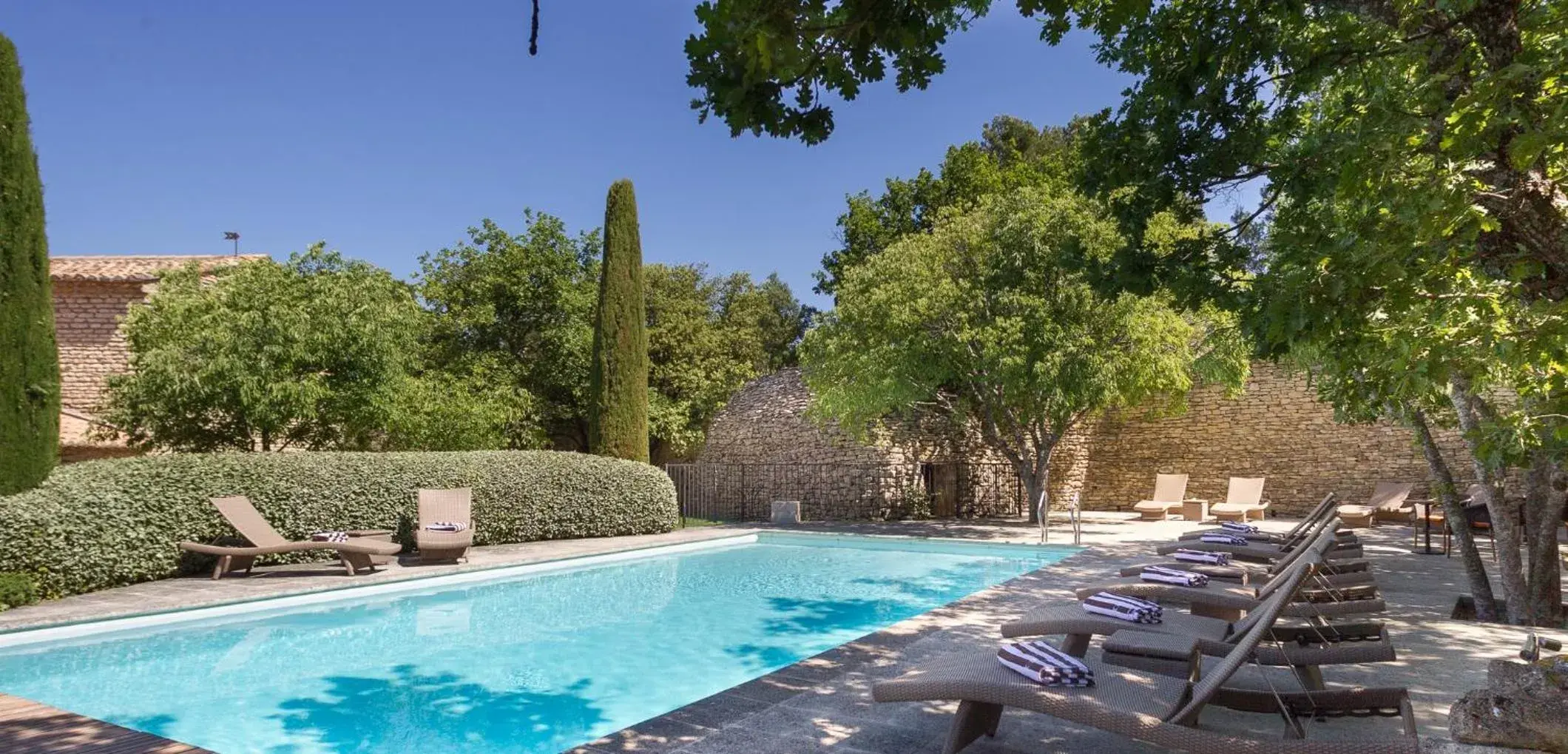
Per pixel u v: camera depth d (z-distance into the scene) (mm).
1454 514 7770
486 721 5785
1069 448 23719
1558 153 3145
